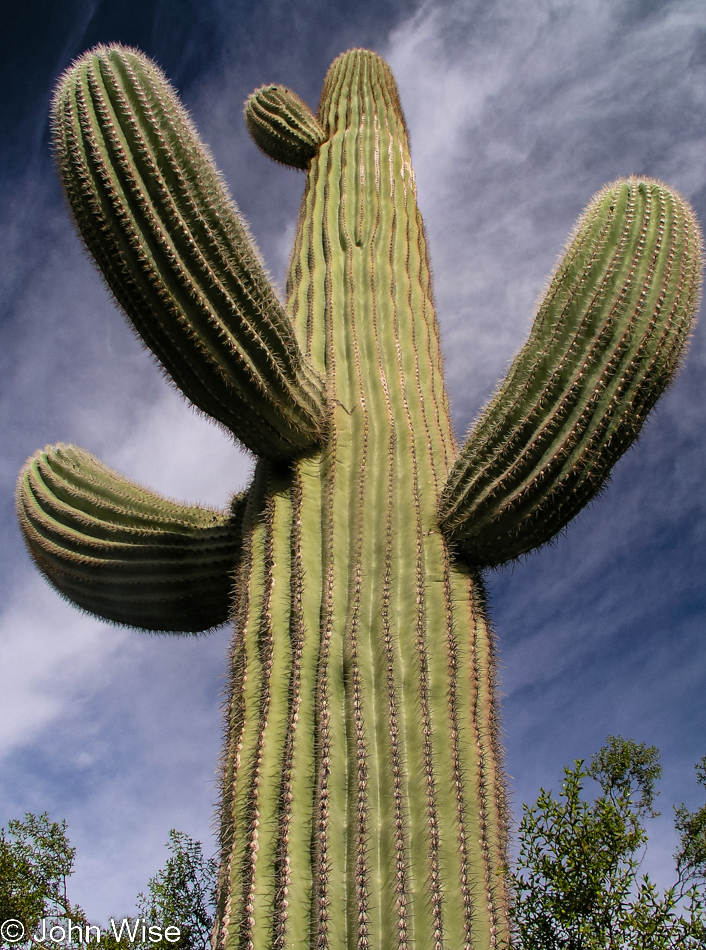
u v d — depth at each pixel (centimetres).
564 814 302
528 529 361
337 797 293
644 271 354
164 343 365
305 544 370
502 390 370
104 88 359
